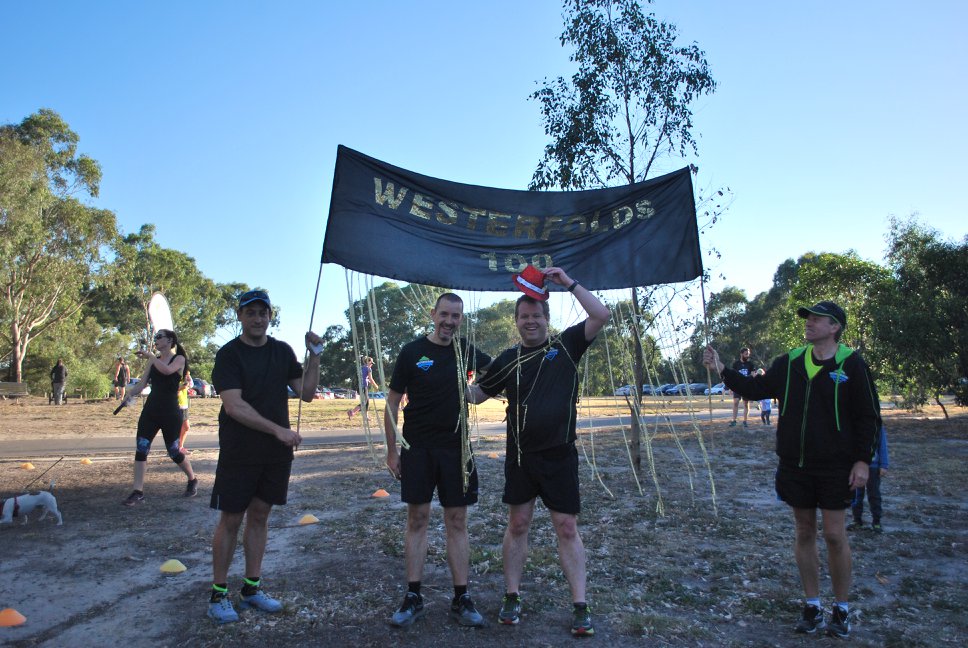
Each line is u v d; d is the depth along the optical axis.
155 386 6.73
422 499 3.71
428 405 3.78
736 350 60.03
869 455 3.59
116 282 40.16
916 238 16.22
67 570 4.56
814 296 21.89
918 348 14.95
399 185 4.30
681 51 8.29
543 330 3.91
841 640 3.58
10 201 29.72
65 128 36.81
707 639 3.55
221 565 3.71
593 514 6.23
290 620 3.69
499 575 4.52
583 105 8.21
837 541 3.65
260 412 3.79
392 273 4.17
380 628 3.60
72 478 8.06
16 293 36.94
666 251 4.72
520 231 4.55
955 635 3.66
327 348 60.97
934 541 5.50
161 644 3.39
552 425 3.72
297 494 7.21
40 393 41.00
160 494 7.10
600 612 3.87
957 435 13.34
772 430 14.18
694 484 7.77
